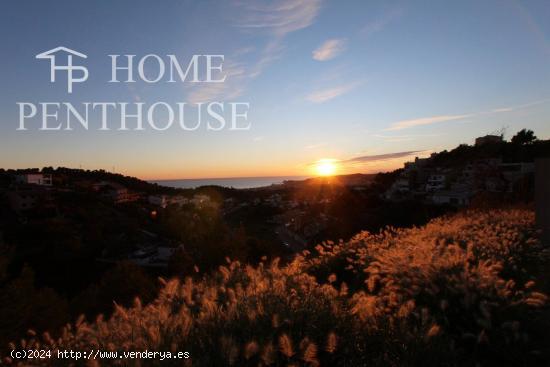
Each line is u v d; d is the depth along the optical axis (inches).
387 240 380.8
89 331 180.5
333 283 310.5
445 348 145.8
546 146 2342.5
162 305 183.9
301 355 118.9
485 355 159.9
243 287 215.9
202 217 4141.2
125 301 695.1
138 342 135.9
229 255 1072.8
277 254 1279.5
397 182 3038.9
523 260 323.3
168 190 7126.0
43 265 1510.8
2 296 513.3
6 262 554.6
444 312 179.8
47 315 572.4
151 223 3122.5
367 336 142.8
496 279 201.9
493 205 726.5
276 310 148.4
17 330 505.4
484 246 323.0
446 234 392.2
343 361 128.8
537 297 194.9
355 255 350.3
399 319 160.4
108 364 131.9
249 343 114.7
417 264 219.8
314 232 1958.7
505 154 2481.5
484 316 172.1
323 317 148.1
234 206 6067.9
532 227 428.8
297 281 206.2
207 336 136.1
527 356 155.9
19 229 1838.1
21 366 165.8
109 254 1904.5
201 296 196.4
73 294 1293.1
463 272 205.2
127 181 6535.4
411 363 130.8
